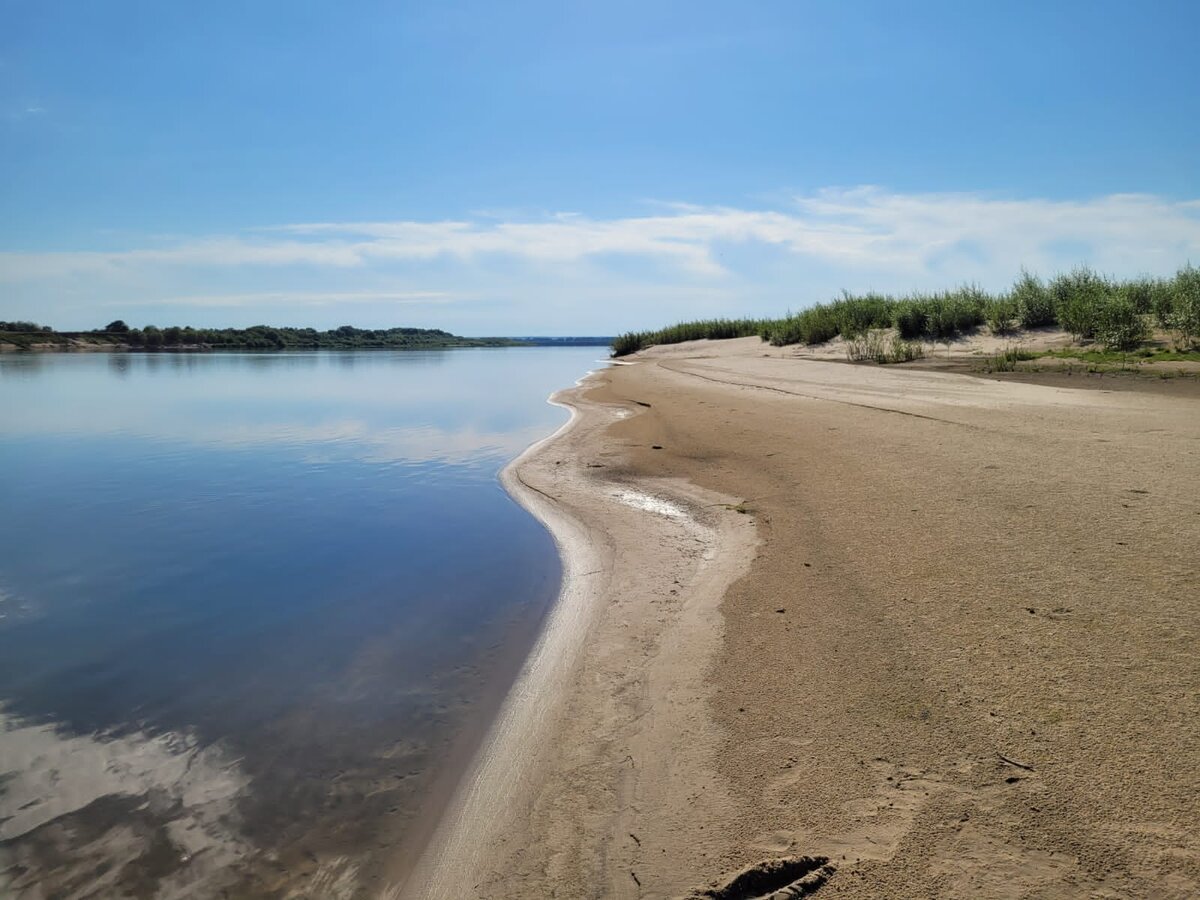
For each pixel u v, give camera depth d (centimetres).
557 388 2342
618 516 698
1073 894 205
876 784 264
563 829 273
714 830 256
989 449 718
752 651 378
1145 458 634
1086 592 379
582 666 402
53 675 420
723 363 2291
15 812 305
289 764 333
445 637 460
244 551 644
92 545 666
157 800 311
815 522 566
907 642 358
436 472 981
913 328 2105
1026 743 271
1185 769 246
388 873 265
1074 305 1758
